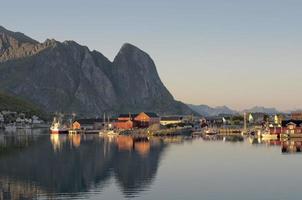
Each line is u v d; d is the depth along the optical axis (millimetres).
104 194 85375
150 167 117562
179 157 139250
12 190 89562
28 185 94312
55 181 98375
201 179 98875
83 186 92812
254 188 89312
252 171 109312
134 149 170000
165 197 82500
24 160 134750
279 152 152000
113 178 101250
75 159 137000
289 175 103375
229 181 96438
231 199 80938
